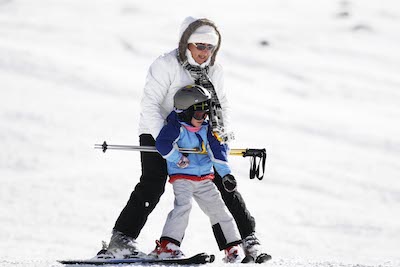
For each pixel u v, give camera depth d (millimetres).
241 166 70125
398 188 68438
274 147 86938
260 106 125375
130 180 57531
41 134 81250
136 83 124562
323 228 48000
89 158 72688
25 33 196625
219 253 31938
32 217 43500
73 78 118625
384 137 105062
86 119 93062
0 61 121438
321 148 90000
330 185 67062
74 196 50438
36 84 110188
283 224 48156
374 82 198250
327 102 153625
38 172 65500
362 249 40562
